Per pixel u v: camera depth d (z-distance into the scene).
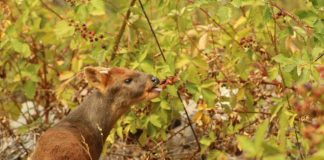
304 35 10.70
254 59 11.78
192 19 12.77
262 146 6.91
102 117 10.73
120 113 10.91
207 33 11.84
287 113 9.95
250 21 11.35
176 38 11.81
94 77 10.82
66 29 11.62
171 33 11.85
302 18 10.12
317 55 10.09
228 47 11.95
